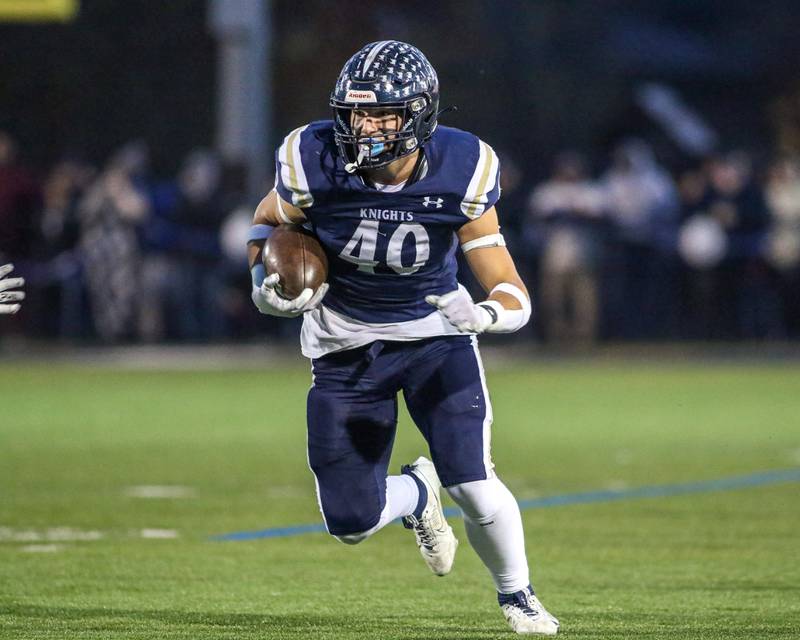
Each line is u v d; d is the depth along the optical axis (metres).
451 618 19.42
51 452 36.31
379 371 18.53
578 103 96.50
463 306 16.88
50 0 57.50
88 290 64.69
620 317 67.50
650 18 110.50
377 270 18.25
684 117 88.44
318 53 85.12
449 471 18.19
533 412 45.97
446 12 92.94
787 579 22.03
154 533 25.67
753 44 108.75
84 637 18.12
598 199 63.28
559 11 99.12
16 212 62.03
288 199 18.17
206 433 40.34
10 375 56.94
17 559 23.30
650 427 42.09
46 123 86.94
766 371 59.38
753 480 32.22
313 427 18.66
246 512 27.92
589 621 19.17
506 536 18.27
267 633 18.39
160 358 62.56
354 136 17.53
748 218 65.69
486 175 18.02
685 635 18.27
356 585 21.62
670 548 24.58
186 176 63.72
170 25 87.56
